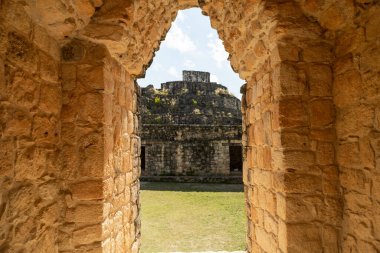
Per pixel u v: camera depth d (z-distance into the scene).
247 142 3.28
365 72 1.84
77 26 2.03
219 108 18.69
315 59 2.15
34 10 1.73
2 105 1.47
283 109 2.12
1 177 1.45
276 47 2.18
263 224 2.69
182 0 3.08
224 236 5.46
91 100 2.13
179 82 19.66
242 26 2.52
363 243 1.86
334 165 2.12
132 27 2.34
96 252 2.05
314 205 2.08
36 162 1.78
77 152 2.11
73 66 2.16
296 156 2.10
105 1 2.05
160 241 5.20
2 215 1.45
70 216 2.07
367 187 1.83
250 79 3.10
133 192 3.18
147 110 17.59
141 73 3.27
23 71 1.66
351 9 1.88
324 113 2.14
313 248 2.05
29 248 1.69
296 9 2.07
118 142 2.59
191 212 7.48
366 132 1.84
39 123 1.83
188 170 14.21
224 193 10.59
